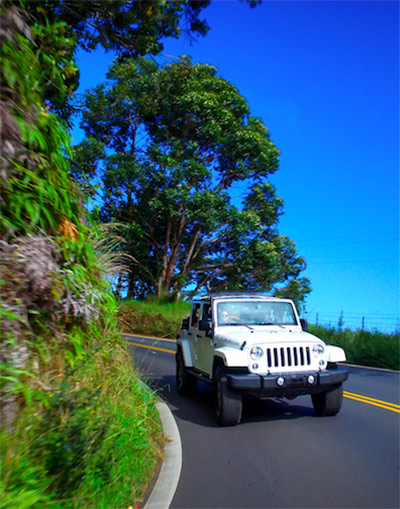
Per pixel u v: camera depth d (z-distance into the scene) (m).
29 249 3.96
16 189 4.17
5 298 3.65
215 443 6.29
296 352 7.24
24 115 4.15
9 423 3.38
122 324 7.04
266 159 33.06
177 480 4.95
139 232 29.73
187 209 29.97
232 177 34.53
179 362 10.40
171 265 33.03
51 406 3.76
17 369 3.38
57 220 4.70
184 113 31.31
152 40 9.65
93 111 30.03
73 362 4.64
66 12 8.71
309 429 6.98
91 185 6.03
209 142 32.22
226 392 7.02
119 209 30.11
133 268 31.98
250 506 4.32
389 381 12.60
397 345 17.45
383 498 4.49
